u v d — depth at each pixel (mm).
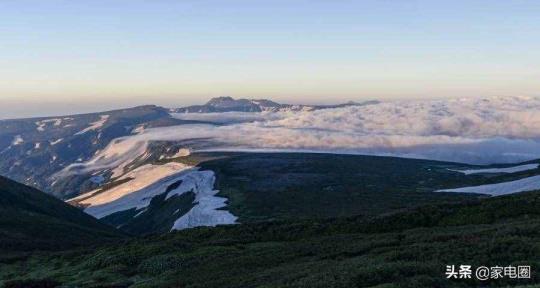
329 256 48750
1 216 128875
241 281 43594
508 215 63750
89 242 121688
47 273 67750
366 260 40938
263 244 65688
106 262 66062
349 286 33094
